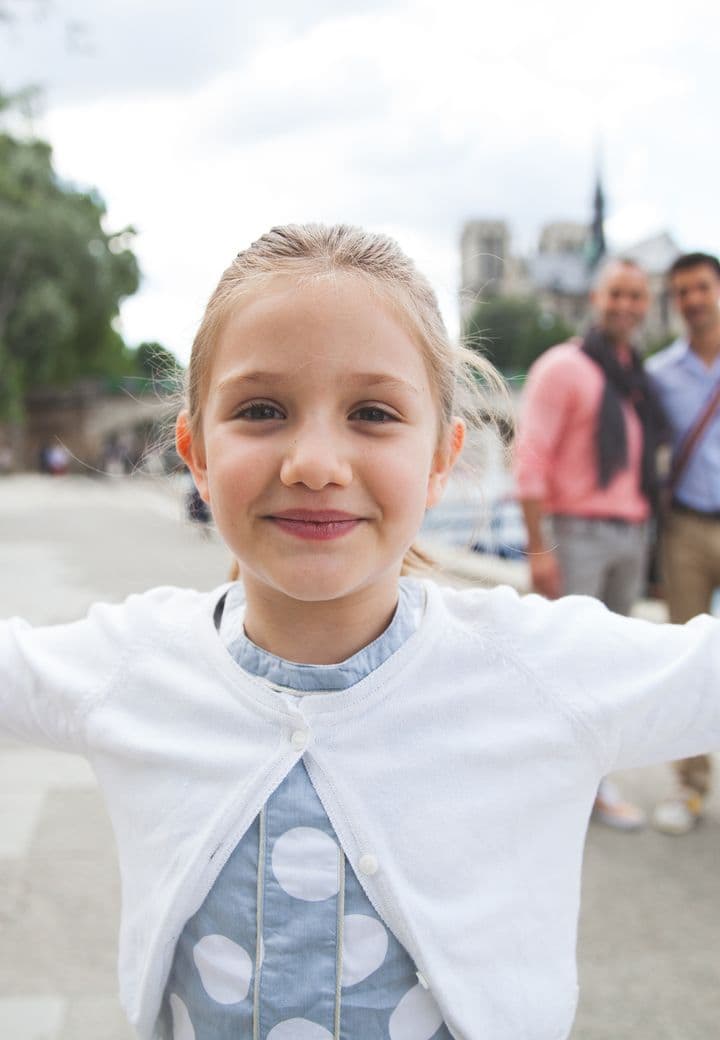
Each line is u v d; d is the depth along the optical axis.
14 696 1.27
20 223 36.34
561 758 1.14
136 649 1.25
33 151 39.09
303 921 1.08
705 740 1.17
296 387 1.04
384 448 1.05
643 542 3.47
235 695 1.17
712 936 2.71
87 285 39.41
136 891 1.17
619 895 2.95
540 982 1.12
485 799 1.12
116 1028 2.31
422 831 1.10
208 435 1.12
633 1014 2.37
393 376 1.06
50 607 7.73
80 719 1.23
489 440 1.61
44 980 2.50
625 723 1.14
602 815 3.47
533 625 1.21
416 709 1.14
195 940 1.13
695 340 3.41
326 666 1.16
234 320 1.09
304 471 1.00
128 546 12.23
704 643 1.17
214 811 1.13
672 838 3.36
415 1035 1.09
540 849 1.14
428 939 1.07
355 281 1.06
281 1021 1.08
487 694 1.16
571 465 3.38
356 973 1.08
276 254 1.10
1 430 47.22
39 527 15.34
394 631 1.18
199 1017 1.12
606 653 1.18
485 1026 1.08
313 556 1.03
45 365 38.91
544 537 3.39
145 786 1.18
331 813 1.10
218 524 1.09
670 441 3.46
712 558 3.42
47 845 3.29
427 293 1.17
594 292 3.48
